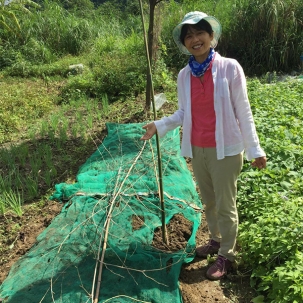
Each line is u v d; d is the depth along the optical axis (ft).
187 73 8.30
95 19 48.85
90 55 37.78
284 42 31.68
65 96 26.37
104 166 14.75
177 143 16.67
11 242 11.60
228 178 8.49
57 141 18.16
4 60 36.27
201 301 8.95
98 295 8.45
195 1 36.81
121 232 10.63
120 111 22.61
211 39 7.98
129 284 8.98
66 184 13.98
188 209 12.02
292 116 16.88
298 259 8.35
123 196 12.11
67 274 9.31
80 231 10.61
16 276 9.52
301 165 13.10
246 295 9.07
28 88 28.60
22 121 22.08
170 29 33.60
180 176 13.82
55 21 42.14
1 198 13.55
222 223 9.09
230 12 33.78
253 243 9.46
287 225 9.39
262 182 12.04
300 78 26.63
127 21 48.26
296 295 7.73
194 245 10.44
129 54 31.22
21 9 43.39
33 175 15.48
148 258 9.70
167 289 8.90
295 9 31.73
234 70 7.81
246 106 7.96
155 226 11.07
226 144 8.15
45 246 10.36
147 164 13.96
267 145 13.85
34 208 13.17
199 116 8.36
